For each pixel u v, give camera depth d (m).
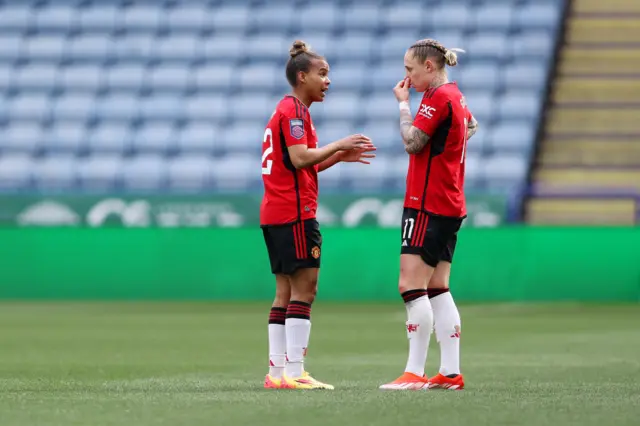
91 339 39.97
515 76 89.00
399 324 48.56
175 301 68.31
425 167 20.66
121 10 97.19
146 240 69.19
